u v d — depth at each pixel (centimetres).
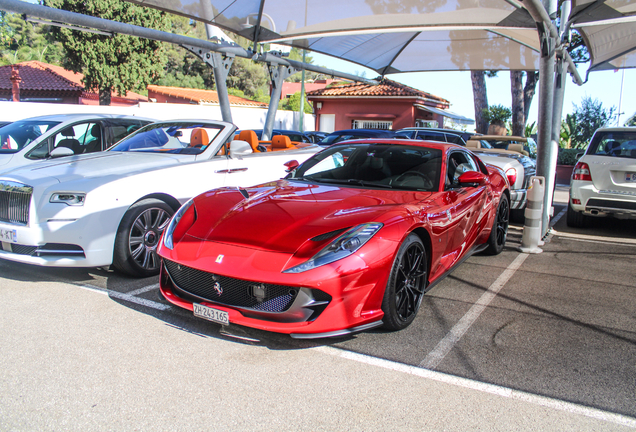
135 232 404
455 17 586
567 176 1731
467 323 333
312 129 2825
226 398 231
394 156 410
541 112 564
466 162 455
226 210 323
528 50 859
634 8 538
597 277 457
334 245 269
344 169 407
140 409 220
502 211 535
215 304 281
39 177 390
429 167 392
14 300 353
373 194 346
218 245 284
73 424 207
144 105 1884
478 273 463
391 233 283
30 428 204
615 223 779
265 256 267
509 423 215
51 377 246
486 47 864
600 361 280
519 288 417
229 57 683
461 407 228
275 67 793
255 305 270
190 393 235
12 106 1390
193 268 281
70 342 286
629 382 255
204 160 479
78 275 418
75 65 2353
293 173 428
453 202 370
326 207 312
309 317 264
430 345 296
